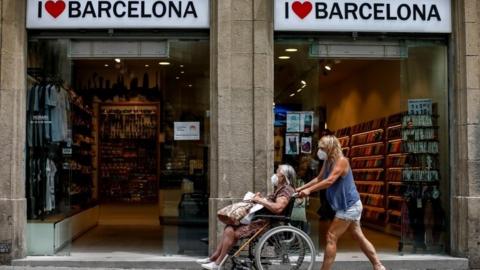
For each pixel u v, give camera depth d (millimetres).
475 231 9570
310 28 9727
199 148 9930
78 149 11812
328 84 10531
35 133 9922
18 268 9109
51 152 10148
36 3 9648
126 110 14086
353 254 9891
